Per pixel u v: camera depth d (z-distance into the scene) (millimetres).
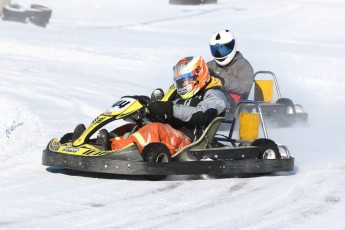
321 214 16516
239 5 121438
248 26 94625
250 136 22422
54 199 16891
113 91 38188
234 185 19656
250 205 17188
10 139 24047
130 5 119688
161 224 15023
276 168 21297
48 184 18562
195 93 21422
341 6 119938
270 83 33250
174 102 21938
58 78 40781
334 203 17719
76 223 14836
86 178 19547
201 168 19953
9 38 60094
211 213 16203
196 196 17984
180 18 104250
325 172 22234
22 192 17516
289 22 99438
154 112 20203
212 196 18062
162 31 84812
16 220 14898
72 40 63594
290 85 46344
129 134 20906
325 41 79812
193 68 21203
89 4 118250
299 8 115438
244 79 29750
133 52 56469
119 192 17984
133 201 17078
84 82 40375
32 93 34500
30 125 26828
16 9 83562
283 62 55906
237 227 15023
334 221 15883
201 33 83375
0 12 84500
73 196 17297
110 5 118562
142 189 18469
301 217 16141
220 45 29562
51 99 33438
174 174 19438
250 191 18891
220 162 20328
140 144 20047
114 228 14547
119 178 19750
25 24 82750
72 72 44094
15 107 29609
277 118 32344
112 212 15898
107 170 18812
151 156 19125
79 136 20453
